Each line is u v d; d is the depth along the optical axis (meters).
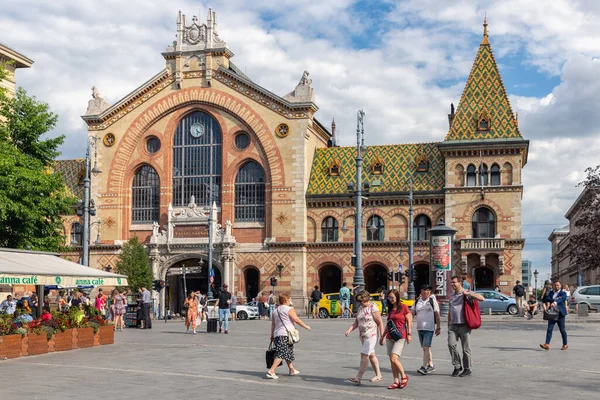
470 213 72.38
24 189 45.56
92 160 80.69
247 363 25.91
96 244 79.50
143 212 80.25
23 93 50.06
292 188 76.06
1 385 20.42
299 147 76.25
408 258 74.06
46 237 49.06
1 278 29.22
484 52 76.38
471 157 72.94
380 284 77.62
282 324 22.11
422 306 22.78
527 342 33.88
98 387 19.88
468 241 71.19
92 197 80.62
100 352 31.11
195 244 77.25
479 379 21.42
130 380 21.28
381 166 76.94
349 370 23.81
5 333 28.98
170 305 80.06
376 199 75.00
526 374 22.50
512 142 71.81
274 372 22.55
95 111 81.31
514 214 71.50
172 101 79.62
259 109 77.44
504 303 63.44
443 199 73.88
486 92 74.88
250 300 77.94
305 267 75.94
